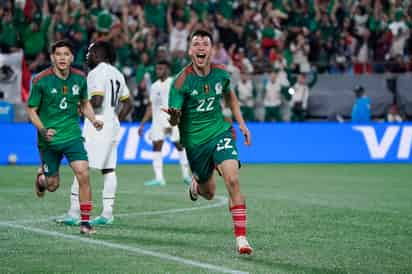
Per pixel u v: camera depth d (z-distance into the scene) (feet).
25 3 155.74
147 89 150.82
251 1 177.78
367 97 159.94
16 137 143.13
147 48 157.17
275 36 171.42
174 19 169.07
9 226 65.51
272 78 159.02
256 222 69.67
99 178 116.16
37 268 47.98
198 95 55.21
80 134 63.46
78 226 66.08
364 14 180.34
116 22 155.94
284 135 155.74
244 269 48.03
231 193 53.67
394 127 158.92
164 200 87.10
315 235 62.54
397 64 170.40
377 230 65.87
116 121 70.38
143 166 141.49
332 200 88.79
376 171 135.23
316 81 163.84
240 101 156.25
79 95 63.46
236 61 161.38
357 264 50.57
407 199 91.09
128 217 72.49
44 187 67.36
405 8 185.88
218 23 168.45
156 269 47.85
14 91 146.61
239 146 153.58
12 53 146.30
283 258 52.19
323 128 157.38
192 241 58.75
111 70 71.31
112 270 47.52
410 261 52.01
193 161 56.80
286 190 100.89
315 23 176.45
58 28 153.38
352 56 177.06
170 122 55.06
